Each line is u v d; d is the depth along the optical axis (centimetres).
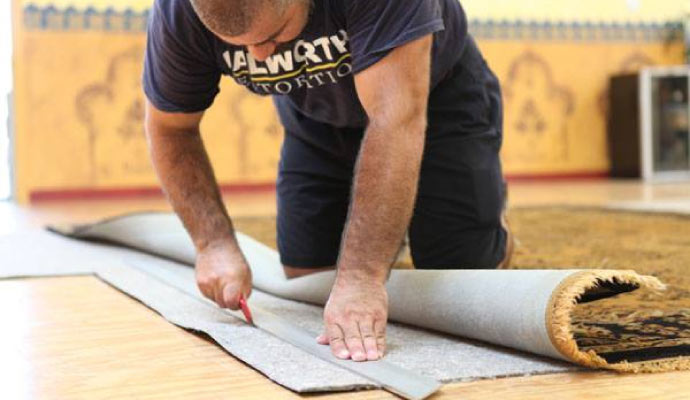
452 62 159
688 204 401
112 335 137
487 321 119
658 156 623
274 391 102
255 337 129
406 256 227
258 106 549
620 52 637
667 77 621
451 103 167
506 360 115
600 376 108
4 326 145
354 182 122
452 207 168
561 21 619
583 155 632
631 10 638
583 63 627
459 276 130
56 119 508
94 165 516
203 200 146
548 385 104
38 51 502
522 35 609
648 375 109
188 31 129
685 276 189
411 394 98
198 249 145
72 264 225
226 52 133
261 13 110
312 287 160
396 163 118
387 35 117
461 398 99
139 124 521
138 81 520
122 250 256
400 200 119
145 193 525
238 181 548
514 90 609
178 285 182
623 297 162
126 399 100
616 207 384
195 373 112
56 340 133
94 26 511
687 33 650
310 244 176
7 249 259
